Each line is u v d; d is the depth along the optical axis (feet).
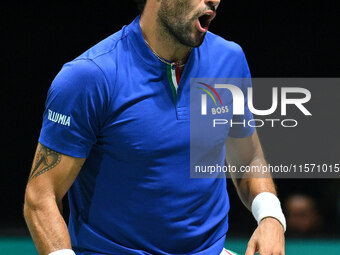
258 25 61.98
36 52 64.08
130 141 20.53
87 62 20.15
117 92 20.34
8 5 63.21
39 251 20.10
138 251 21.36
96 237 21.59
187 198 21.44
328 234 60.13
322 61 61.87
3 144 66.59
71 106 20.04
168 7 20.03
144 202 21.09
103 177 21.22
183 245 21.85
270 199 23.26
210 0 20.03
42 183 20.40
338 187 62.08
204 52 22.09
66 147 20.31
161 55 20.85
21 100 65.46
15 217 67.15
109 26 62.80
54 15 63.21
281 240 22.02
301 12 61.82
